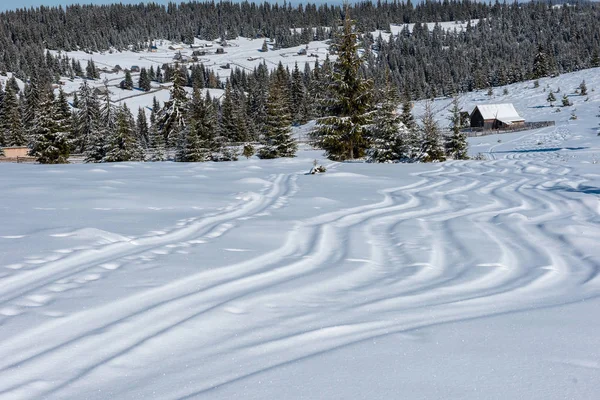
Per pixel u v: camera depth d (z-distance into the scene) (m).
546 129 62.75
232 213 8.67
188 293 4.26
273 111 38.12
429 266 5.44
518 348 3.15
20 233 6.36
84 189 11.02
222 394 2.54
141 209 8.71
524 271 5.31
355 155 30.06
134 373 2.81
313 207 9.52
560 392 2.55
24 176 14.48
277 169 17.94
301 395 2.52
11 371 2.81
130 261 5.20
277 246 6.16
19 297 3.99
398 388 2.60
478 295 4.46
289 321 3.67
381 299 4.27
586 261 5.69
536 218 8.45
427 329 3.51
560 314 3.87
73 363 2.94
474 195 11.34
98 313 3.73
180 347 3.17
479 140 60.41
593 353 3.07
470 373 2.78
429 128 24.56
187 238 6.54
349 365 2.88
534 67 120.31
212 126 47.12
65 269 4.89
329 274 5.03
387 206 9.86
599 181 13.10
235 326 3.55
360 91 29.17
